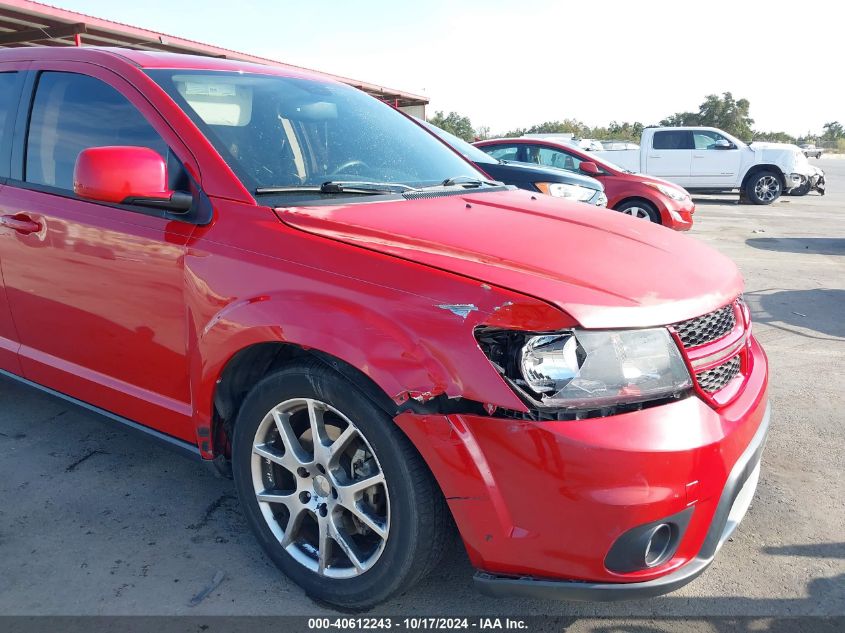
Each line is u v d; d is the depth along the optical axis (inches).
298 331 79.2
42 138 114.2
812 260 343.9
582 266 81.8
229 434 97.7
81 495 114.6
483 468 72.2
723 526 78.8
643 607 91.4
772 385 170.7
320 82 132.1
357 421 78.7
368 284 78.0
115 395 106.1
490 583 75.9
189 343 92.2
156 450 130.7
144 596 90.7
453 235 87.7
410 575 79.8
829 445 138.7
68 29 441.4
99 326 104.3
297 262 82.7
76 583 92.9
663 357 74.9
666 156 667.4
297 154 106.1
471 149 290.7
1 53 127.0
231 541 103.4
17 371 123.3
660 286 80.6
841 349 200.1
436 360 72.6
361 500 83.4
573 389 71.3
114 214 99.7
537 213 104.3
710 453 74.2
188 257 90.6
